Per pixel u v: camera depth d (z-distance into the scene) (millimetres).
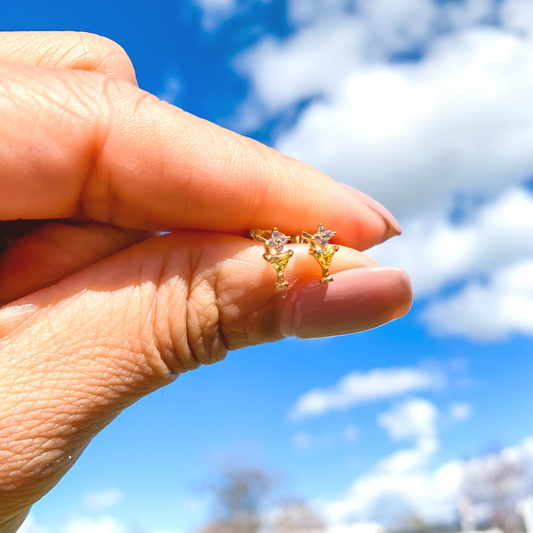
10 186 83
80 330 89
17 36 102
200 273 92
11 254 92
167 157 86
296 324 93
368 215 99
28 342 88
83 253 93
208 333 93
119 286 91
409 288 90
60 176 84
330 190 95
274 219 92
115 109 85
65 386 88
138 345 91
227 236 94
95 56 103
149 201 88
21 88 83
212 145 88
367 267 91
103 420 91
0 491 85
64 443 88
